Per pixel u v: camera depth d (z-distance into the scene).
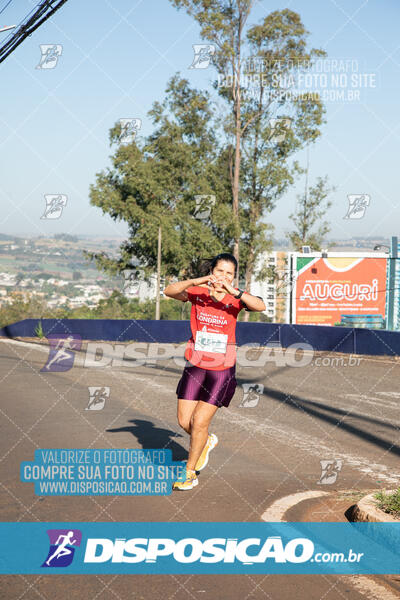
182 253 35.34
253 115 33.09
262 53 31.31
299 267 24.59
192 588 2.99
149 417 7.55
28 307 25.80
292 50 31.14
